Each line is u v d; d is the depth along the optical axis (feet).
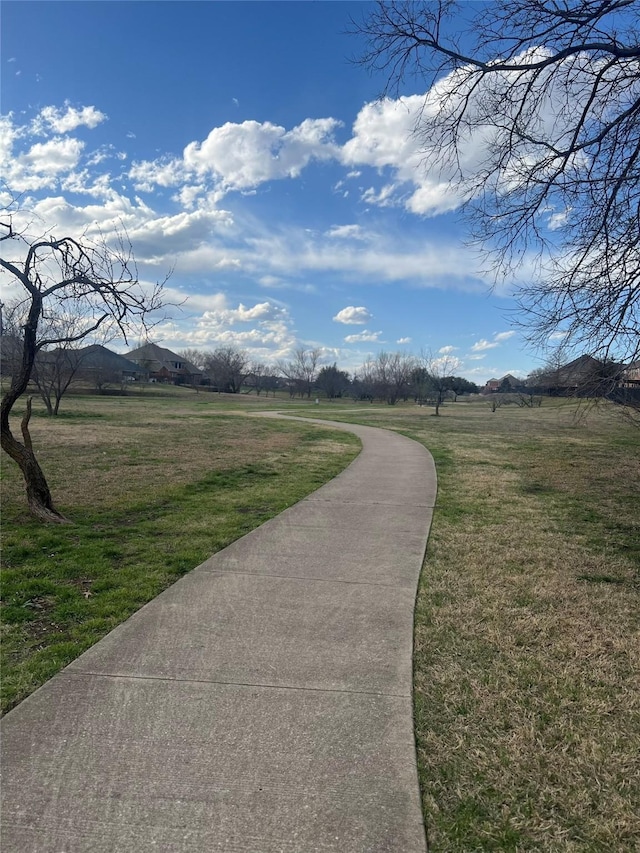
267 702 9.93
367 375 272.51
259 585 15.71
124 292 21.85
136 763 8.26
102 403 131.13
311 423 88.43
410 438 64.75
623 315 15.93
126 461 39.19
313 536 20.97
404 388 235.61
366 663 11.41
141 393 192.85
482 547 20.03
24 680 10.46
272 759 8.42
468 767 8.45
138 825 7.13
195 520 22.91
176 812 7.36
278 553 18.74
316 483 32.83
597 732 9.35
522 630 13.20
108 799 7.55
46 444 47.88
